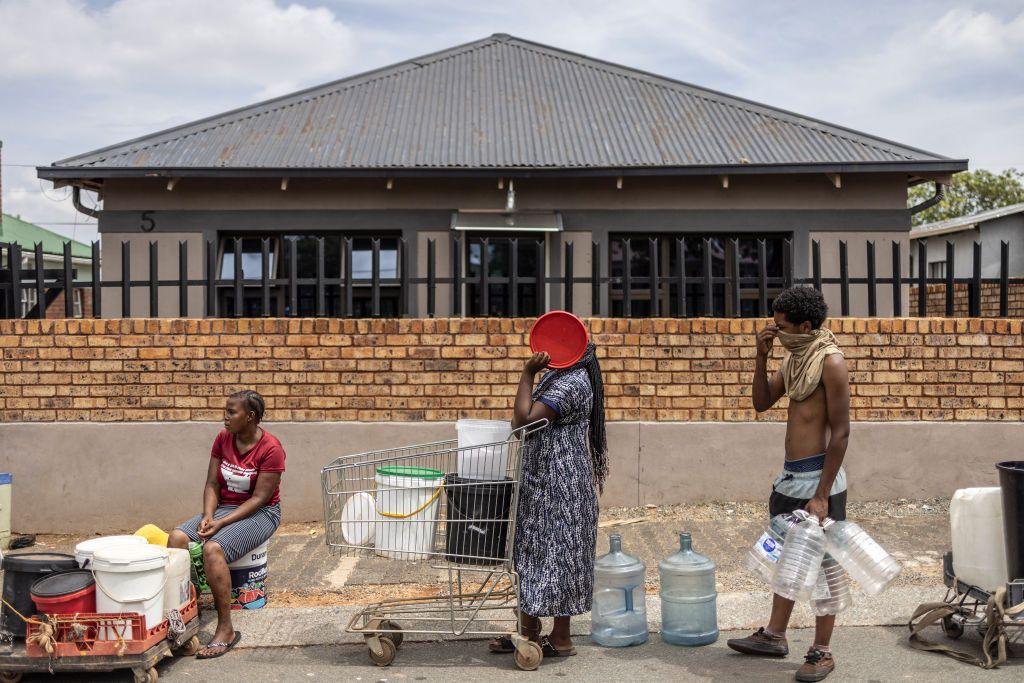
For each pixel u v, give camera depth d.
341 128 12.18
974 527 4.77
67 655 4.40
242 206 11.28
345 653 4.92
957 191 36.84
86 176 10.76
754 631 5.13
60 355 7.50
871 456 7.64
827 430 4.55
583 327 4.86
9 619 4.59
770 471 7.64
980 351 7.63
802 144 11.66
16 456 7.50
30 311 7.86
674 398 7.64
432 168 10.76
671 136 11.92
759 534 6.89
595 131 12.09
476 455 4.87
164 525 7.50
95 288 7.55
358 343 7.56
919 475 7.65
